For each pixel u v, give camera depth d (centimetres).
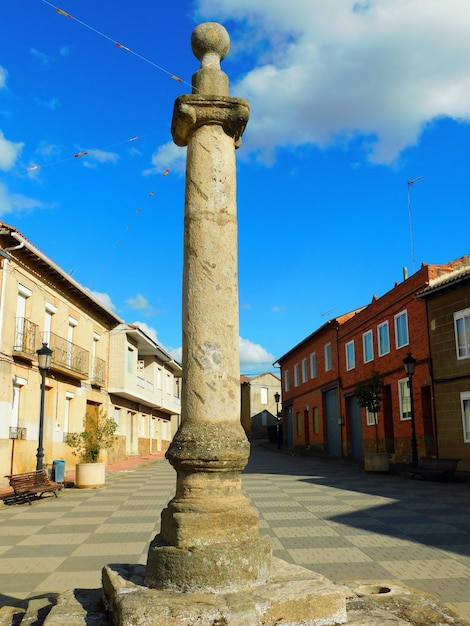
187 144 527
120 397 3164
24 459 1948
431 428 2256
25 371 1981
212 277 480
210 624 374
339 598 411
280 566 484
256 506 1254
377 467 2061
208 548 421
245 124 518
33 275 2067
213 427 457
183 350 483
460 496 1387
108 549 852
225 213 496
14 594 623
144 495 1534
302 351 4381
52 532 1012
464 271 2125
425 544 830
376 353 2828
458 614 482
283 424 5094
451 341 2105
